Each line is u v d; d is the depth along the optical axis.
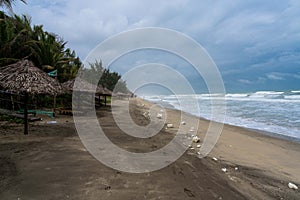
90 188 3.09
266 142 8.79
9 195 2.80
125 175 3.67
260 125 13.04
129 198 2.90
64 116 11.29
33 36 15.73
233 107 24.25
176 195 3.13
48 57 15.29
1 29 11.95
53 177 3.37
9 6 11.08
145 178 3.63
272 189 4.12
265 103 29.02
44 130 7.10
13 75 6.15
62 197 2.80
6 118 8.25
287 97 41.03
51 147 5.02
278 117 15.99
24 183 3.13
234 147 7.71
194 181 3.80
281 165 5.95
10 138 5.77
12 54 12.61
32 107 12.16
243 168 5.32
